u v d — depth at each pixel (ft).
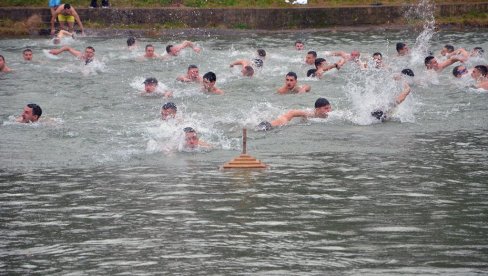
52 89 72.84
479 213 37.14
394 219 36.29
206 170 45.83
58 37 104.32
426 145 51.98
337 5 125.29
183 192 41.09
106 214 37.47
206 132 56.13
